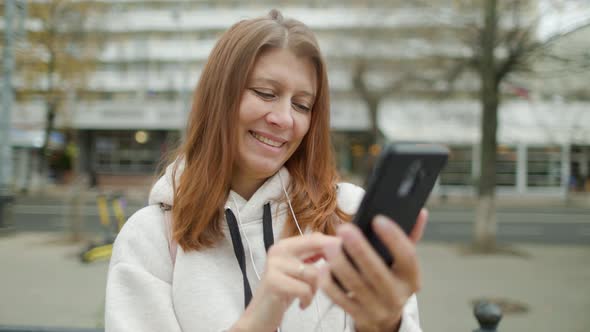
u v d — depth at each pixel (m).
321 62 1.11
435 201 21.95
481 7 9.23
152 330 1.00
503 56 10.40
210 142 1.11
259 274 1.10
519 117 17.36
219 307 1.03
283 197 1.17
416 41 10.42
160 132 30.19
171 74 28.33
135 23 27.88
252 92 1.08
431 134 21.94
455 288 6.73
